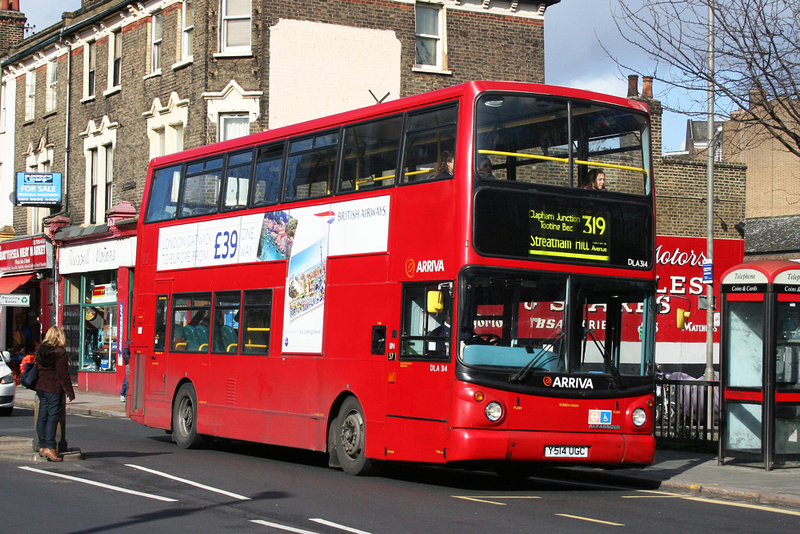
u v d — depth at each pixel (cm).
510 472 1434
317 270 1427
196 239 1753
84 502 1077
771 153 4600
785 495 1166
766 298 1425
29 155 4019
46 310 3822
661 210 3109
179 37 2988
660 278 3073
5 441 1638
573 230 1215
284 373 1478
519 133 1208
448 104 1227
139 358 1912
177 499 1103
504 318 1171
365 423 1299
